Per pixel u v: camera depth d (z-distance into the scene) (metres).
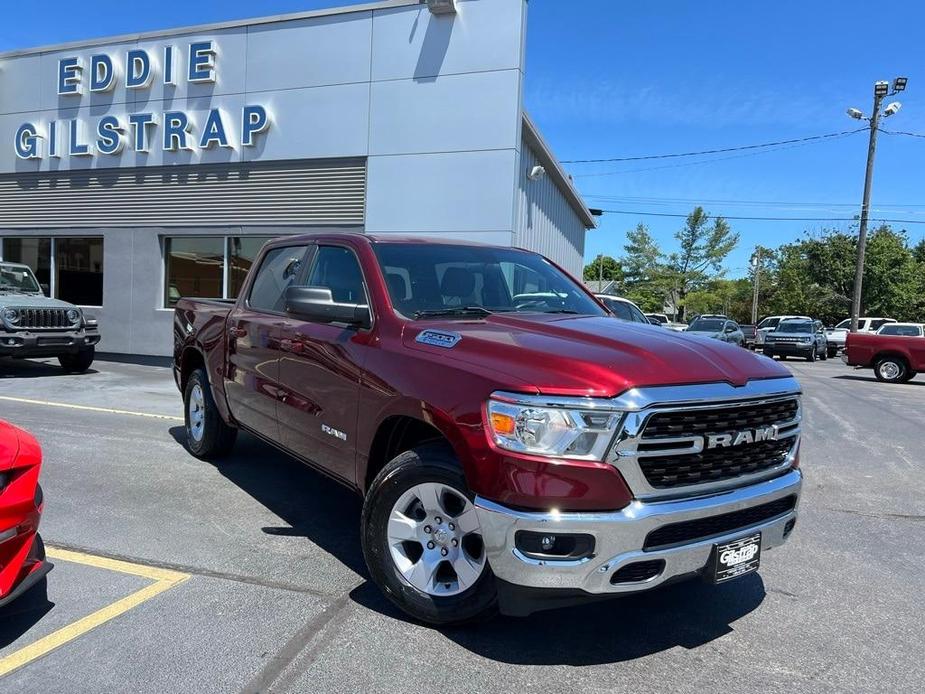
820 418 10.75
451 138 11.70
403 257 4.23
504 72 11.35
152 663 2.92
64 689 2.72
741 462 3.10
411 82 11.91
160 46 13.83
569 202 22.19
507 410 2.83
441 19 11.68
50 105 14.95
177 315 6.69
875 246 41.94
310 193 12.80
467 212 11.65
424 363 3.32
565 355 2.98
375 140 12.20
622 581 2.78
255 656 3.00
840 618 3.59
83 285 15.31
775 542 3.28
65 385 10.80
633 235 81.88
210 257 14.01
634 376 2.83
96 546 4.19
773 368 3.38
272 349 4.69
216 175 13.55
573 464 2.72
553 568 2.73
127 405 9.09
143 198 14.27
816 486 6.39
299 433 4.34
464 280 4.30
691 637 3.33
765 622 3.52
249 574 3.85
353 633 3.22
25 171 15.28
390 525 3.34
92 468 5.91
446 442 3.31
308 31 12.61
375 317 3.81
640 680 2.92
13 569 2.95
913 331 21.72
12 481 2.94
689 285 79.50
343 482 3.95
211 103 13.47
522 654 3.10
